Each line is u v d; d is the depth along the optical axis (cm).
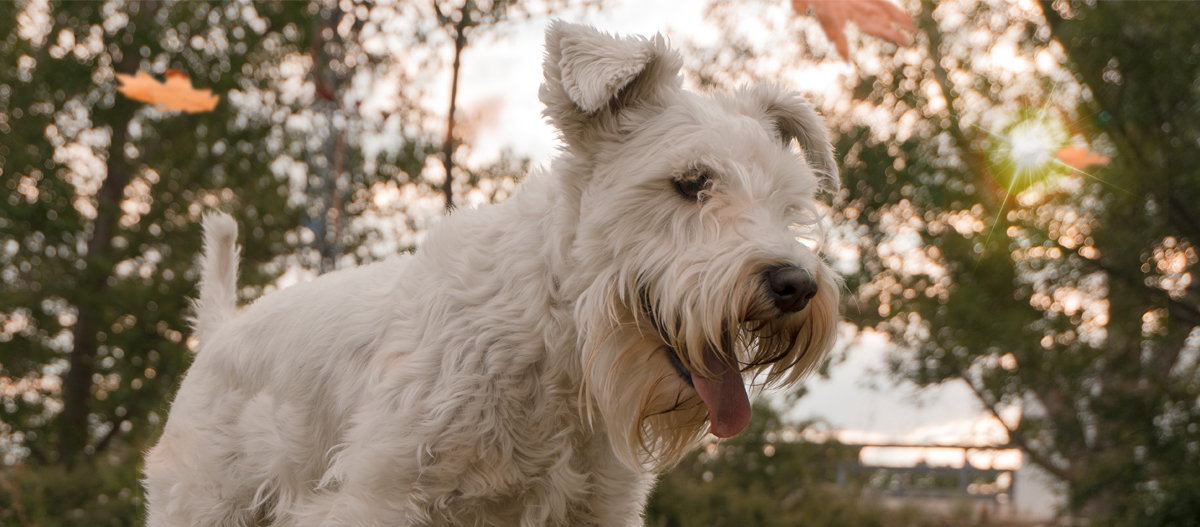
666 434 289
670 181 262
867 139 1775
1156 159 1172
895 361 1655
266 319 348
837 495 1634
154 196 2275
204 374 372
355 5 788
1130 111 1206
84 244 2270
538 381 275
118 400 2117
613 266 265
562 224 274
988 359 1423
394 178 2173
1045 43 1455
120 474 1242
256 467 334
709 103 290
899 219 1766
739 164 259
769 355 287
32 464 1892
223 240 429
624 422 273
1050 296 1303
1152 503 1160
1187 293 1245
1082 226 1255
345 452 285
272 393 334
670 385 274
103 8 2155
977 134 1550
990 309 1339
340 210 802
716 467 1684
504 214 297
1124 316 1229
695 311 250
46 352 2152
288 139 2262
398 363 283
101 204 2148
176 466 360
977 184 1529
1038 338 1286
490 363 271
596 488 292
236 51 2211
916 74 1709
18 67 2173
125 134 2216
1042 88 1448
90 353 2202
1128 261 1193
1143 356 1278
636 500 305
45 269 2166
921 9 1639
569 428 278
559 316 274
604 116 273
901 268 1759
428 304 285
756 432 1662
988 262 1325
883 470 1902
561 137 283
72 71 2095
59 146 2230
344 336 310
